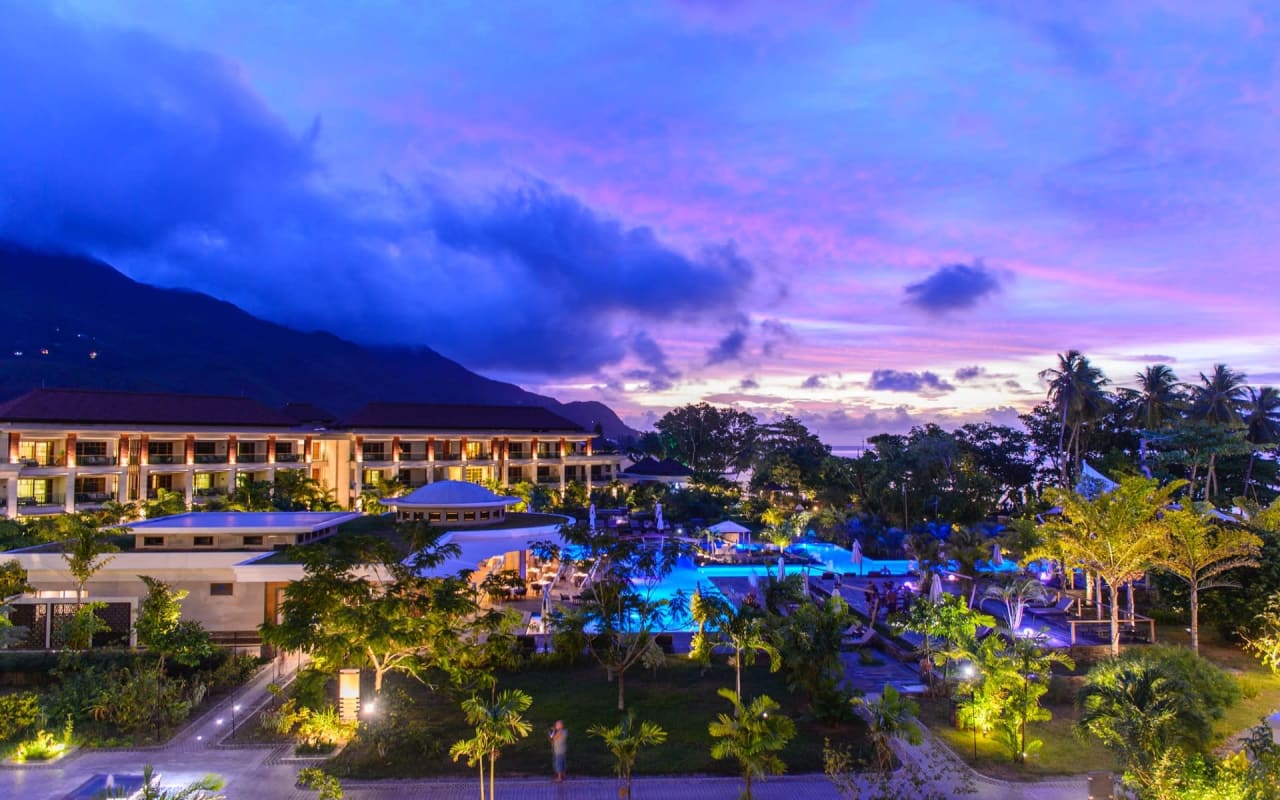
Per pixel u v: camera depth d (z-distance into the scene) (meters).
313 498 61.72
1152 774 17.47
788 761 22.17
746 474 132.50
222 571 32.81
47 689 28.19
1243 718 26.23
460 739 23.55
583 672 30.92
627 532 72.31
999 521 77.75
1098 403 75.12
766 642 27.39
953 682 28.11
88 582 32.97
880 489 78.81
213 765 21.59
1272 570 34.47
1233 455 66.12
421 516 44.94
